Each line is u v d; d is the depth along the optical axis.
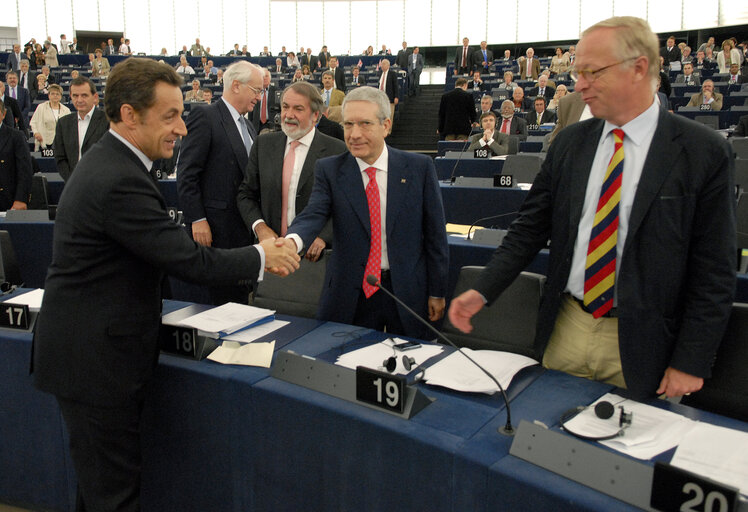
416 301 2.09
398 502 1.28
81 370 1.36
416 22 19.56
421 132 12.12
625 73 1.31
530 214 1.60
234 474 1.56
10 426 1.83
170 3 19.77
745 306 1.49
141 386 1.45
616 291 1.42
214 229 2.91
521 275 1.94
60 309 1.36
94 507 1.45
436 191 2.10
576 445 1.09
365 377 1.36
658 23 17.16
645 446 1.16
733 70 10.98
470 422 1.29
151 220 1.35
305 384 1.46
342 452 1.36
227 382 1.52
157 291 1.49
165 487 1.70
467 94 8.35
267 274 2.45
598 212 1.42
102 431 1.40
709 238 1.31
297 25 20.11
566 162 1.50
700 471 1.07
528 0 18.52
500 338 1.92
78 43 19.00
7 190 4.44
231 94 2.88
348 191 2.04
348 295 2.07
